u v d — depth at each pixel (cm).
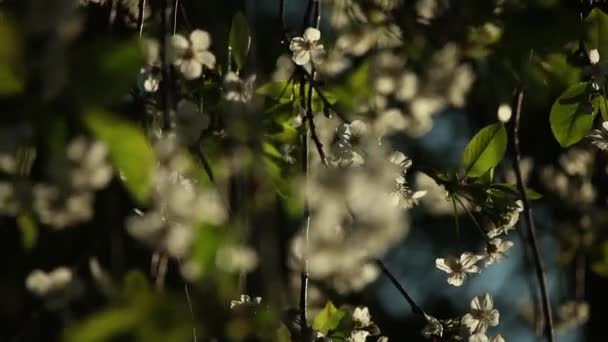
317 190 170
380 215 173
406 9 177
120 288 132
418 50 179
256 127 167
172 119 158
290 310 169
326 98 180
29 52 116
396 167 174
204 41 166
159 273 152
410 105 187
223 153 167
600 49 167
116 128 122
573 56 168
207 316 147
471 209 182
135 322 128
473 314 177
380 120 185
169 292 132
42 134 124
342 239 173
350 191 170
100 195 159
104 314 127
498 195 176
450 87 186
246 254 164
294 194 171
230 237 148
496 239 177
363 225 173
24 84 117
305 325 167
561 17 147
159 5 170
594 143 173
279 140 172
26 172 148
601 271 203
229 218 155
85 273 152
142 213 155
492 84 187
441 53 178
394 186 174
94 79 114
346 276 180
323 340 170
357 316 176
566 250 204
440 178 176
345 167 171
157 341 129
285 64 181
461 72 184
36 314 157
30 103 118
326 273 179
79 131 141
